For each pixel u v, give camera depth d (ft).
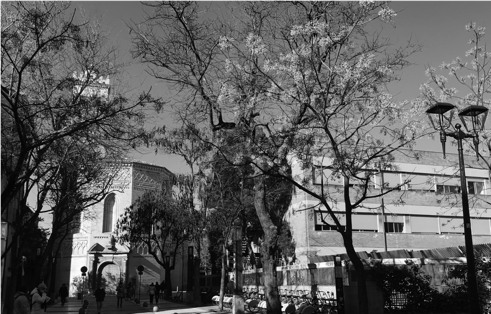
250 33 51.90
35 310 60.08
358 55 52.21
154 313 90.63
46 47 43.57
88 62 48.24
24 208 49.78
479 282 63.82
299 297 89.71
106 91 48.39
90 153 56.54
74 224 121.80
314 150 52.49
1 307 65.51
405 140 51.72
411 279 67.62
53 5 42.98
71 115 46.14
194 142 68.18
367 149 53.47
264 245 61.16
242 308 71.92
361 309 48.57
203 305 116.88
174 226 145.79
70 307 117.08
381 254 81.41
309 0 53.52
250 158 52.44
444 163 140.36
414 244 131.95
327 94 48.73
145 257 201.46
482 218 140.56
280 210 135.23
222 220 110.11
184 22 56.75
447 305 66.59
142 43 56.65
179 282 212.43
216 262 158.51
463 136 47.34
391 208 131.44
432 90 65.00
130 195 197.67
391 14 47.57
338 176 53.16
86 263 197.77
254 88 52.90
